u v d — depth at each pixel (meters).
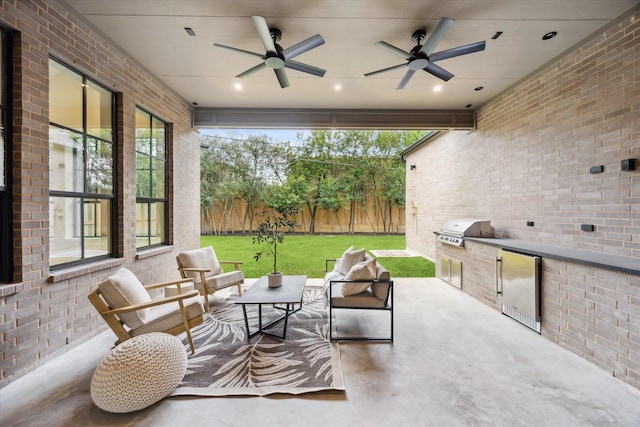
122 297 2.35
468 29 2.90
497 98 4.54
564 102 3.29
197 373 2.24
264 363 2.40
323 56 3.45
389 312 3.62
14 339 2.14
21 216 2.21
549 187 3.51
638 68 2.51
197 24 2.86
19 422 1.73
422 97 4.67
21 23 2.21
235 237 11.28
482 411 1.83
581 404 1.90
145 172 4.05
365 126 5.25
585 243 3.03
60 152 2.70
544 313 2.89
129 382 1.77
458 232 4.61
